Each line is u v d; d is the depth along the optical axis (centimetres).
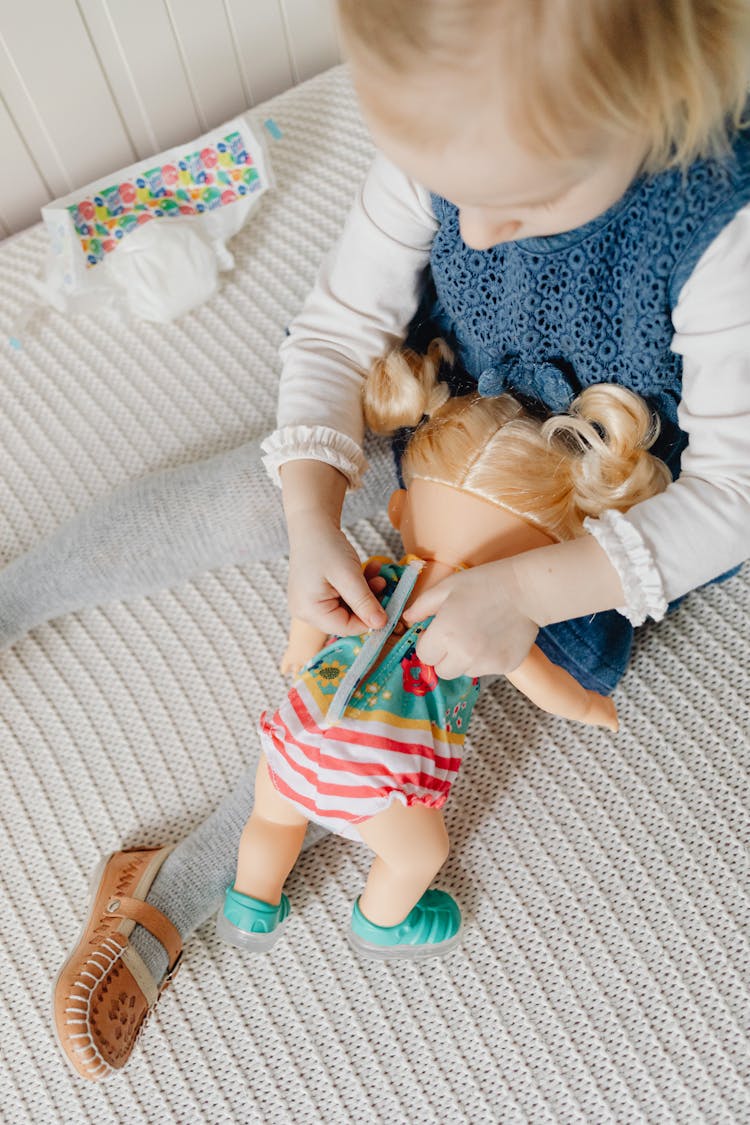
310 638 79
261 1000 80
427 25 46
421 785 68
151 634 94
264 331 105
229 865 82
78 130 110
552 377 70
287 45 117
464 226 56
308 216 111
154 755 89
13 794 89
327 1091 77
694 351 61
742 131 57
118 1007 74
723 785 82
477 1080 76
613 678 80
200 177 109
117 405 103
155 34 106
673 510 63
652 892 79
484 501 70
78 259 106
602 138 49
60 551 88
